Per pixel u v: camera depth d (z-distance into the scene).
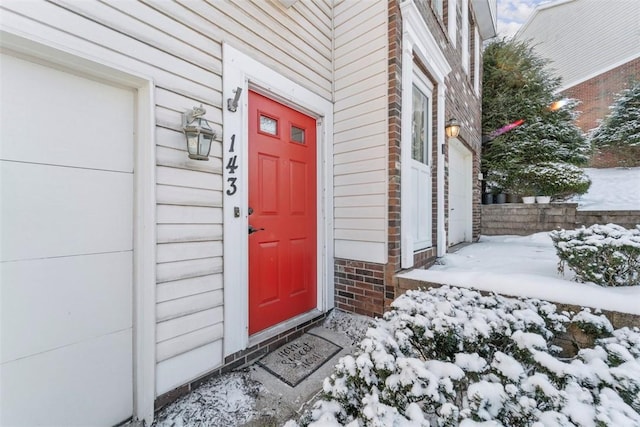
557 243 2.10
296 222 2.51
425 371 0.94
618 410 0.83
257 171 2.16
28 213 1.13
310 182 2.68
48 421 1.16
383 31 2.54
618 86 9.95
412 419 0.84
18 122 1.11
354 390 1.06
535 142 6.67
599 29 10.84
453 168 4.87
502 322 1.26
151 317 1.42
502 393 0.88
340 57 2.87
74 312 1.24
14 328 1.09
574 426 0.79
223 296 1.79
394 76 2.47
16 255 1.10
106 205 1.34
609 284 1.81
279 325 2.27
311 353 2.06
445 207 3.87
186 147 1.60
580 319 1.43
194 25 1.67
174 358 1.52
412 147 2.99
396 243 2.48
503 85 7.43
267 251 2.22
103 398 1.31
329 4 2.89
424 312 1.38
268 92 2.20
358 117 2.72
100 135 1.33
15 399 1.09
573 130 6.97
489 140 7.28
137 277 1.43
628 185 7.89
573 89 10.80
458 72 4.57
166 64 1.52
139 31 1.41
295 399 1.56
